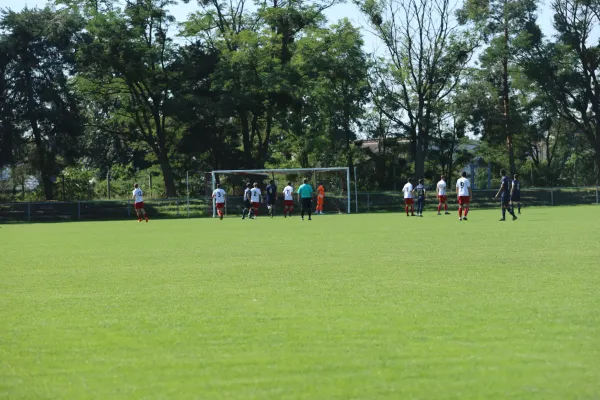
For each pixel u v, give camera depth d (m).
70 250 29.98
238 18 96.25
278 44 92.19
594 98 106.94
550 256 21.78
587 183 116.75
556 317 11.72
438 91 103.81
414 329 10.98
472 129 103.38
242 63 90.00
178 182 104.31
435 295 14.35
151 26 92.38
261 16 92.56
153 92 92.62
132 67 88.38
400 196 88.06
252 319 12.16
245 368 8.93
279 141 109.06
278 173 92.19
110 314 13.09
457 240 29.83
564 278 16.59
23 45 87.69
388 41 101.56
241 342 10.38
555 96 105.06
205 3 93.44
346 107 100.94
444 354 9.37
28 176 94.88
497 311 12.38
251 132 103.69
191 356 9.62
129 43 88.00
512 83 105.69
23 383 8.55
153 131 103.44
